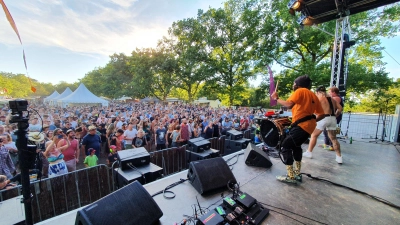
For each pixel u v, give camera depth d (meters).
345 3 4.54
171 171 4.75
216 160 2.58
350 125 7.75
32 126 6.29
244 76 21.05
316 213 1.93
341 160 3.44
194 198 2.19
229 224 1.66
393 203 2.12
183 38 25.72
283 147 2.65
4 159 3.87
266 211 1.90
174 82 27.70
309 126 2.41
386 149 4.65
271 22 16.11
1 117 8.41
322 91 3.47
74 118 9.19
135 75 30.80
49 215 3.05
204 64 22.83
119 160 3.17
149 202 1.73
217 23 21.19
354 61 16.02
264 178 2.78
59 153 3.93
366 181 2.71
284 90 16.19
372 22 13.65
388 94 15.05
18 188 2.87
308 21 5.41
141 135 5.85
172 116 12.01
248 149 3.58
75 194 3.32
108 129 6.62
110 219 1.45
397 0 4.16
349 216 1.89
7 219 1.92
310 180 2.74
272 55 16.64
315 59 15.91
